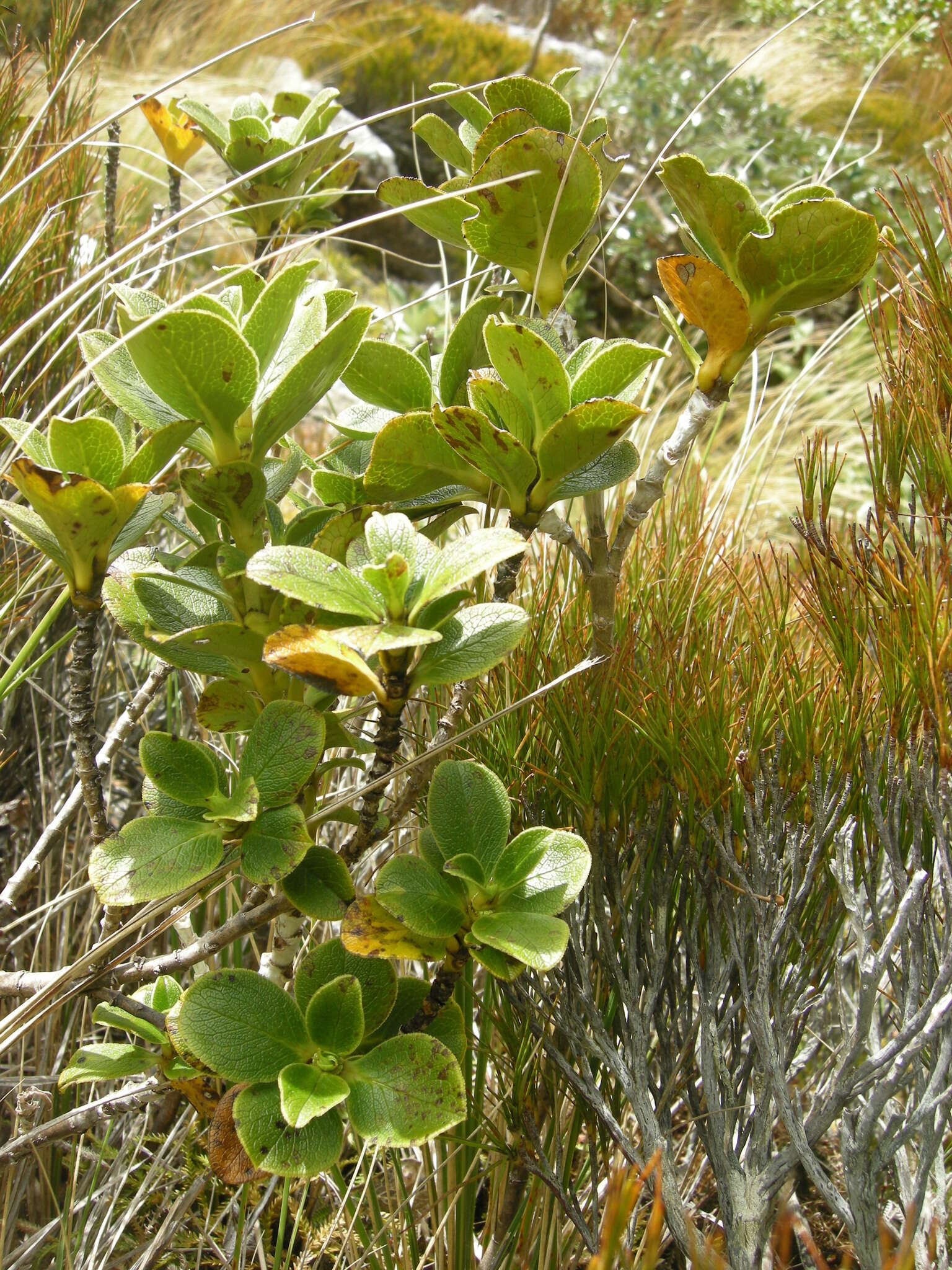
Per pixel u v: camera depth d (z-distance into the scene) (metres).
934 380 0.63
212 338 0.44
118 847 0.49
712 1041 0.59
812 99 3.26
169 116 0.84
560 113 0.57
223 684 0.52
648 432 1.22
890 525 0.61
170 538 1.01
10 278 0.86
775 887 0.59
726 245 0.51
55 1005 0.53
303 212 0.81
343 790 0.84
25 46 1.07
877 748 0.60
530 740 0.63
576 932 0.60
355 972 0.51
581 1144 0.72
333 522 0.50
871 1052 0.62
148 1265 0.64
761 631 0.66
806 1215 0.74
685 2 4.22
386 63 3.32
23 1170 0.69
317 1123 0.48
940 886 0.61
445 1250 0.68
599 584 0.57
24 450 0.48
